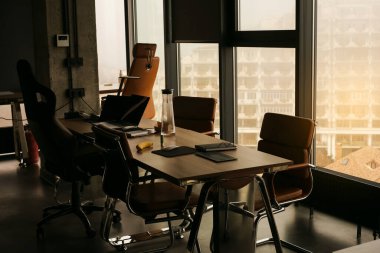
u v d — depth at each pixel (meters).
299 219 4.95
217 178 3.41
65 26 5.93
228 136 6.11
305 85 5.09
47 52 5.91
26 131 7.33
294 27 5.20
